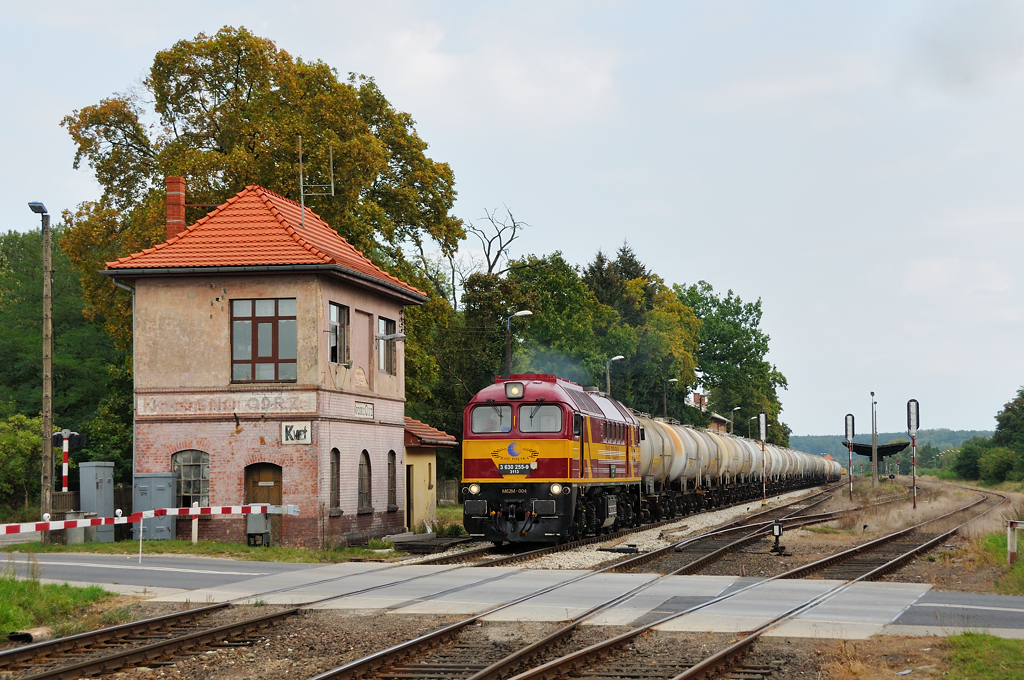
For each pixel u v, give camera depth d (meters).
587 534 30.19
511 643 12.51
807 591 16.95
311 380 26.11
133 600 15.98
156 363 26.67
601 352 68.75
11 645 12.74
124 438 44.16
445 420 60.69
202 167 34.38
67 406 54.66
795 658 11.70
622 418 33.75
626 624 13.70
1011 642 11.72
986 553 22.56
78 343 55.50
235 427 26.22
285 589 17.28
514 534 26.31
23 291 58.00
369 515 29.17
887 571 20.47
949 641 11.98
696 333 92.88
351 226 37.34
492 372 60.28
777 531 24.47
